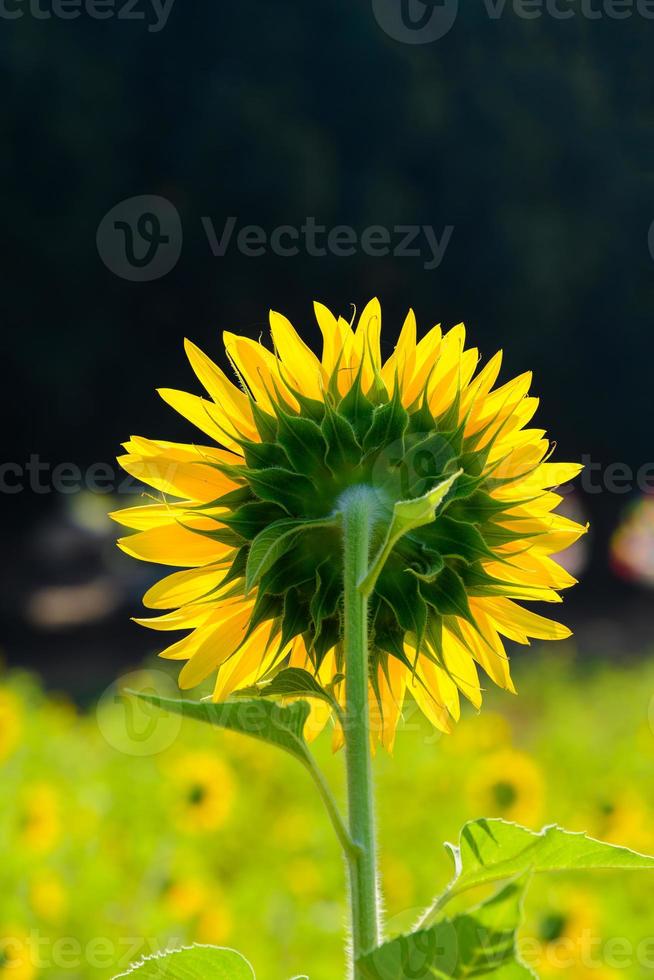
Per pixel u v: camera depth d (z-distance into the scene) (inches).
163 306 1180.5
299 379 89.7
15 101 1137.4
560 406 1387.8
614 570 1412.4
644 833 316.5
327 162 1176.2
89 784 373.4
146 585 1246.9
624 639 1128.2
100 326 1185.4
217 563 88.4
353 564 78.9
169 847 309.4
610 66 1325.0
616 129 1331.2
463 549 85.0
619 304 1355.8
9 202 1138.7
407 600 84.6
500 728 428.1
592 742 469.1
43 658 1111.6
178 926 256.4
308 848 331.6
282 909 280.4
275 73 1195.3
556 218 1291.8
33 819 288.4
